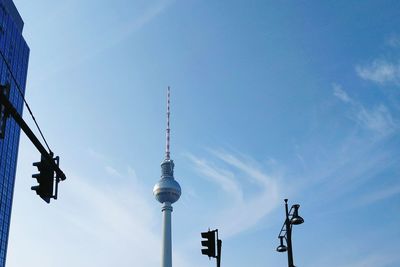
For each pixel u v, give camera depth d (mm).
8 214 154500
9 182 155500
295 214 31953
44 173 16188
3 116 14234
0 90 13930
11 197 157750
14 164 161625
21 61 177625
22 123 14695
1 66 153625
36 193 16016
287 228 32656
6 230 152000
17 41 174125
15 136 163250
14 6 173000
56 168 16750
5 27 161875
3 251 147875
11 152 158250
